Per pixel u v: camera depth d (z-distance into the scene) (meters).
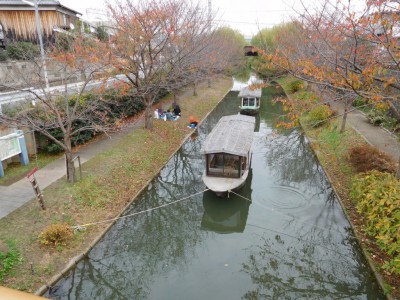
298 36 21.77
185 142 22.52
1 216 10.63
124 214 12.95
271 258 11.66
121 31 17.34
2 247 9.35
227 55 39.34
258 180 17.59
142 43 17.69
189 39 19.94
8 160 14.20
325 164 17.92
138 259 11.84
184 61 20.77
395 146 17.45
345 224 12.98
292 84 36.41
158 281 10.51
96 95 15.18
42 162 14.98
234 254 11.98
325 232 12.76
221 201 14.98
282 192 16.14
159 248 12.60
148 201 15.14
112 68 18.25
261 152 21.94
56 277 9.16
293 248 12.15
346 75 8.59
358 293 10.02
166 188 17.09
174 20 18.53
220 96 40.19
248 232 13.19
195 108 31.36
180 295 9.77
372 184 11.41
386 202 10.19
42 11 23.36
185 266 11.27
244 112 31.02
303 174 18.30
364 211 12.05
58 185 12.77
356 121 22.53
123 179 14.83
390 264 9.09
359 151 15.88
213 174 15.20
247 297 9.72
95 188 13.22
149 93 20.28
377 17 7.82
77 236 10.84
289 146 22.25
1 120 10.71
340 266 11.15
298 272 10.96
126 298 9.89
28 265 9.13
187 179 18.09
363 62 10.30
